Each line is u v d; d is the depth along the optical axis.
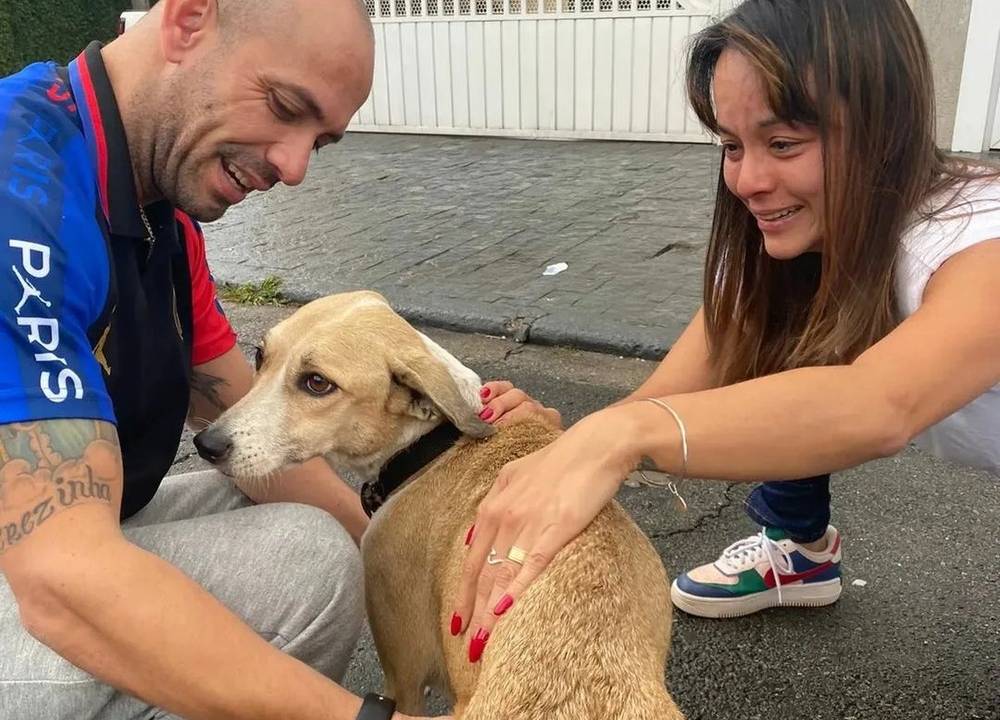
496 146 11.02
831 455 1.79
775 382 1.82
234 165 1.99
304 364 2.49
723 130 2.13
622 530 2.06
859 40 1.90
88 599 1.56
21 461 1.55
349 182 9.45
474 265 6.49
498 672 1.76
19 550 1.56
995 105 8.22
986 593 3.07
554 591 1.83
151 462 2.29
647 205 7.88
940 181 2.05
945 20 8.12
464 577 1.98
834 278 2.09
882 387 1.77
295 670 1.70
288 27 1.83
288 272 6.55
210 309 2.68
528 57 11.02
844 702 2.67
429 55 11.66
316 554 2.10
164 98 1.91
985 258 1.89
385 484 2.54
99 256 1.81
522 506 1.88
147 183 2.04
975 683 2.70
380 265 6.61
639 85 10.47
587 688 1.68
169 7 1.85
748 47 1.95
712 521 3.57
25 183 1.68
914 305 2.05
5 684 1.80
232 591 2.03
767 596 3.02
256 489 2.68
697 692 2.75
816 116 1.95
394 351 2.50
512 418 2.57
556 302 5.64
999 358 1.82
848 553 3.31
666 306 5.50
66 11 17.09
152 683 1.62
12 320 1.57
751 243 2.46
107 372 1.99
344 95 1.95
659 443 1.82
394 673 2.51
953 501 3.59
